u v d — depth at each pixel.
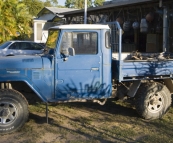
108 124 6.40
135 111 7.45
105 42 6.12
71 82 6.04
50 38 6.38
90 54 6.07
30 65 5.83
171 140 5.55
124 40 15.74
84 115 7.05
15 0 15.57
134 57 7.12
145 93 6.61
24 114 5.77
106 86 6.24
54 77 5.95
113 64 6.38
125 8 15.10
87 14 18.27
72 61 5.99
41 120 6.59
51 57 5.93
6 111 5.63
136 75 6.38
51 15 27.03
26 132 5.80
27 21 16.66
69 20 21.31
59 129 6.02
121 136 5.70
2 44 14.09
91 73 6.12
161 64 6.59
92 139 5.50
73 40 5.96
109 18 17.22
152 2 12.68
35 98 6.35
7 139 5.46
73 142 5.32
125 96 6.87
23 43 14.04
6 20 15.20
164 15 12.05
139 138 5.63
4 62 5.77
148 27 14.01
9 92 5.71
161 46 14.68
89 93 6.18
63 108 7.60
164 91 6.76
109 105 7.97
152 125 6.41
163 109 6.78
